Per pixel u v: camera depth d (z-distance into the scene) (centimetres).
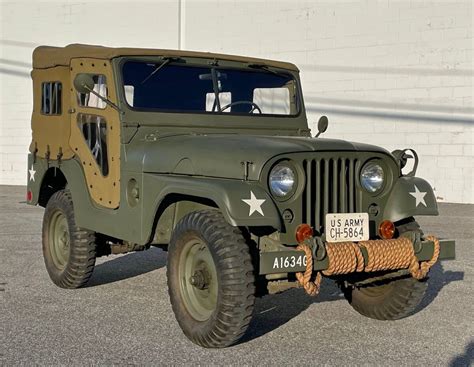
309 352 432
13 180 1881
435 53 1330
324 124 575
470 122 1309
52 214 615
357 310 524
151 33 1689
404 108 1370
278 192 418
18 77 1856
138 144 500
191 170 446
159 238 488
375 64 1395
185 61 536
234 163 421
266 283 433
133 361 411
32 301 560
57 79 591
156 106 515
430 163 1352
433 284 645
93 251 584
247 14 1546
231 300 399
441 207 1280
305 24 1472
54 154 596
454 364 412
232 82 549
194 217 428
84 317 512
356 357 423
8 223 1064
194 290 441
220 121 531
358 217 443
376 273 478
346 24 1423
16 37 1852
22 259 750
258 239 431
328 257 416
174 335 465
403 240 448
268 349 437
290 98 575
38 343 445
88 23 1767
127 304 554
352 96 1426
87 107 547
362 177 453
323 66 1454
